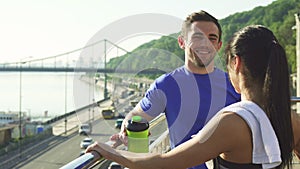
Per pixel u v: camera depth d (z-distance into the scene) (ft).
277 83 4.69
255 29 4.92
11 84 279.28
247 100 4.88
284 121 4.72
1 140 115.65
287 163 4.80
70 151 90.58
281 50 4.76
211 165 5.32
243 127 4.52
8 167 95.35
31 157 100.63
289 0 125.18
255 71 4.78
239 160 4.58
